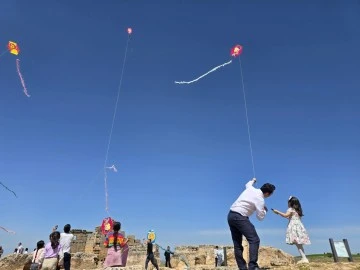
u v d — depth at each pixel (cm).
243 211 643
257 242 627
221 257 2083
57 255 1033
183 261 2495
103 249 2759
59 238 1055
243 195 659
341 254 944
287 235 918
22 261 2072
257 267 602
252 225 643
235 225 646
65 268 1101
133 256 2531
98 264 2591
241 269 639
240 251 655
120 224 1076
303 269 812
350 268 793
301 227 907
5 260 2025
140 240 2789
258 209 636
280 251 1984
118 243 1039
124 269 978
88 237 2884
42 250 1166
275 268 860
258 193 649
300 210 934
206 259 2534
